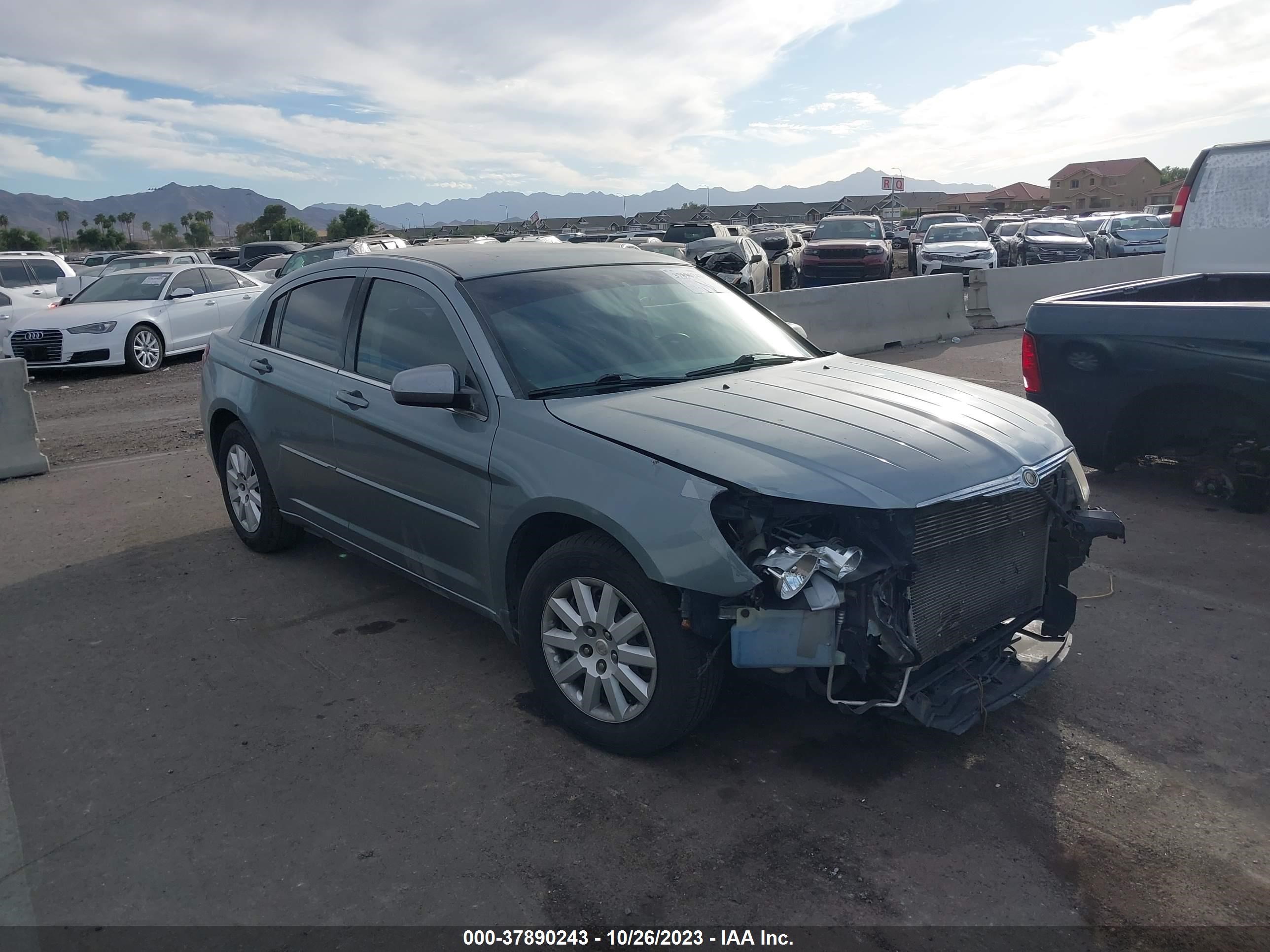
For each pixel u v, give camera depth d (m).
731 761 3.52
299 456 5.02
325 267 5.11
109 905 2.82
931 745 3.61
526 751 3.61
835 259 21.28
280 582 5.36
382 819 3.21
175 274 15.13
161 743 3.72
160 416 10.64
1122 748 3.58
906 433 3.46
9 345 13.66
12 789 3.43
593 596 3.54
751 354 4.45
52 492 7.37
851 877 2.89
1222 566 5.30
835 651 3.12
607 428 3.50
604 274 4.67
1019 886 2.85
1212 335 5.80
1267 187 8.14
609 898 2.82
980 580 3.51
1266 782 3.35
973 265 21.58
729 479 3.13
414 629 4.73
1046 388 6.59
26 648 4.58
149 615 4.93
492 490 3.76
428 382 3.76
